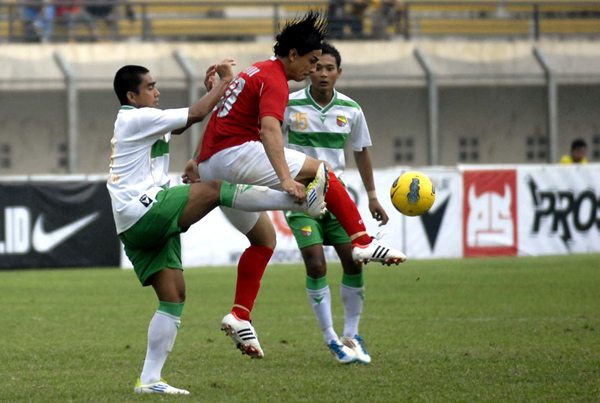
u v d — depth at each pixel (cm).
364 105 7812
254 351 1630
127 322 2758
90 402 1480
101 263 4956
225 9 9381
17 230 4844
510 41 7981
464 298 3344
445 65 7794
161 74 7231
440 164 7975
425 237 5278
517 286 3741
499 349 2105
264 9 9356
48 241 4884
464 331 2455
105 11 8625
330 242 2055
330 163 2125
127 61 7494
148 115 1545
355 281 2019
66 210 4906
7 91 7281
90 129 7481
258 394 1550
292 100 2108
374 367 1873
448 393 1542
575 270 4444
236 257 5144
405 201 1866
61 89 7169
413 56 7681
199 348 2195
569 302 3178
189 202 1553
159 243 1570
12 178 4834
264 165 1633
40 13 8406
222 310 3078
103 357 2048
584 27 9738
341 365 1917
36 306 3216
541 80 7694
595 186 5488
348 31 8312
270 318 2842
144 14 8188
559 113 8106
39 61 7225
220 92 1584
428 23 9556
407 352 2086
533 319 2714
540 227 5431
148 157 1575
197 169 1798
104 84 7350
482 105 7975
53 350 2161
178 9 9312
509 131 8006
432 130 7431
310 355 2077
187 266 5075
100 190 4959
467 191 5328
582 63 7988
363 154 2150
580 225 5484
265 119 1574
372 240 1655
